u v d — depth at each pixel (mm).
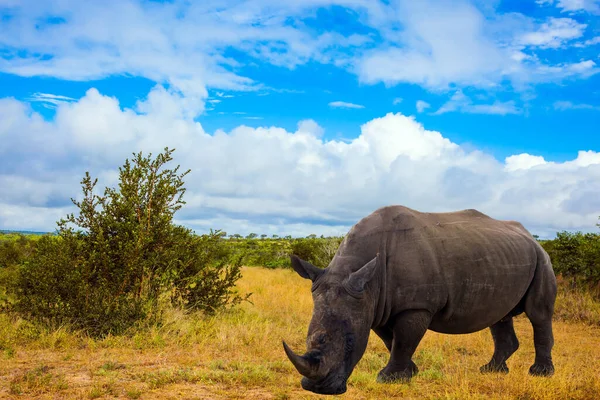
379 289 6230
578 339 11469
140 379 6426
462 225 7309
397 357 6480
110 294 9531
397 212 6879
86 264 9609
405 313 6418
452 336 10789
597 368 8336
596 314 13859
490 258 7008
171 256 10422
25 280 9945
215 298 11133
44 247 10344
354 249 6352
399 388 6262
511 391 6469
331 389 5043
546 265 7848
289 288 17781
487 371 7930
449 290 6637
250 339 9086
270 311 12789
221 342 8797
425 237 6738
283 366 7383
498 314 7262
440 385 6914
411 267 6422
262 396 5922
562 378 6820
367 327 5699
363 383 6570
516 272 7305
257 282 19125
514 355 9469
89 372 6680
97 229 10109
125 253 9797
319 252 25453
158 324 9406
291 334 10047
